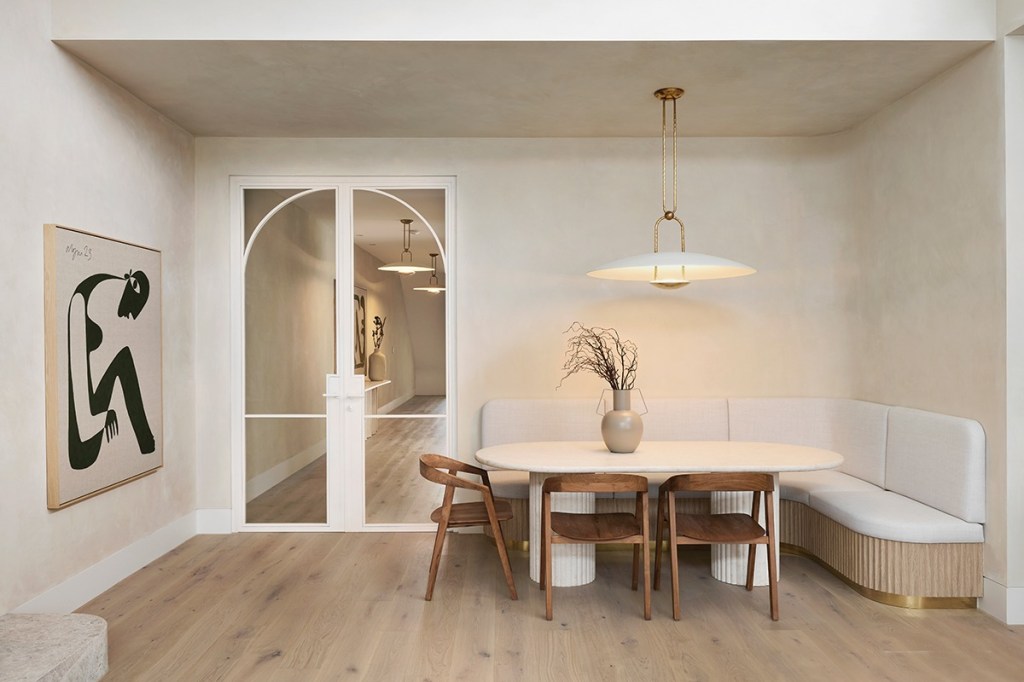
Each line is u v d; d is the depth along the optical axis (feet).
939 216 13.14
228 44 11.65
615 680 9.57
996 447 11.64
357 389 16.89
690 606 12.22
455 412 16.85
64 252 11.51
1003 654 10.35
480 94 13.89
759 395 16.81
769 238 16.80
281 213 16.89
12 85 10.51
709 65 12.53
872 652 10.41
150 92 13.73
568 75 12.95
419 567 14.26
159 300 14.70
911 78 13.21
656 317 16.88
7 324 10.41
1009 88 11.33
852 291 16.40
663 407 16.29
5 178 10.37
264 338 16.90
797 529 14.79
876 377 15.53
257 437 16.89
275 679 9.61
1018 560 11.40
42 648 9.17
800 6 11.49
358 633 11.10
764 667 9.95
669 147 16.78
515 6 11.53
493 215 16.80
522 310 16.83
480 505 13.48
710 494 14.93
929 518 12.16
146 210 14.39
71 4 11.41
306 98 14.11
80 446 11.94
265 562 14.57
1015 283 11.33
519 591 12.97
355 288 16.90
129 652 10.43
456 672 9.80
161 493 15.08
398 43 11.62
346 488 16.84
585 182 16.81
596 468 12.04
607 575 13.93
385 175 16.79
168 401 15.38
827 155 16.65
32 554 10.96
